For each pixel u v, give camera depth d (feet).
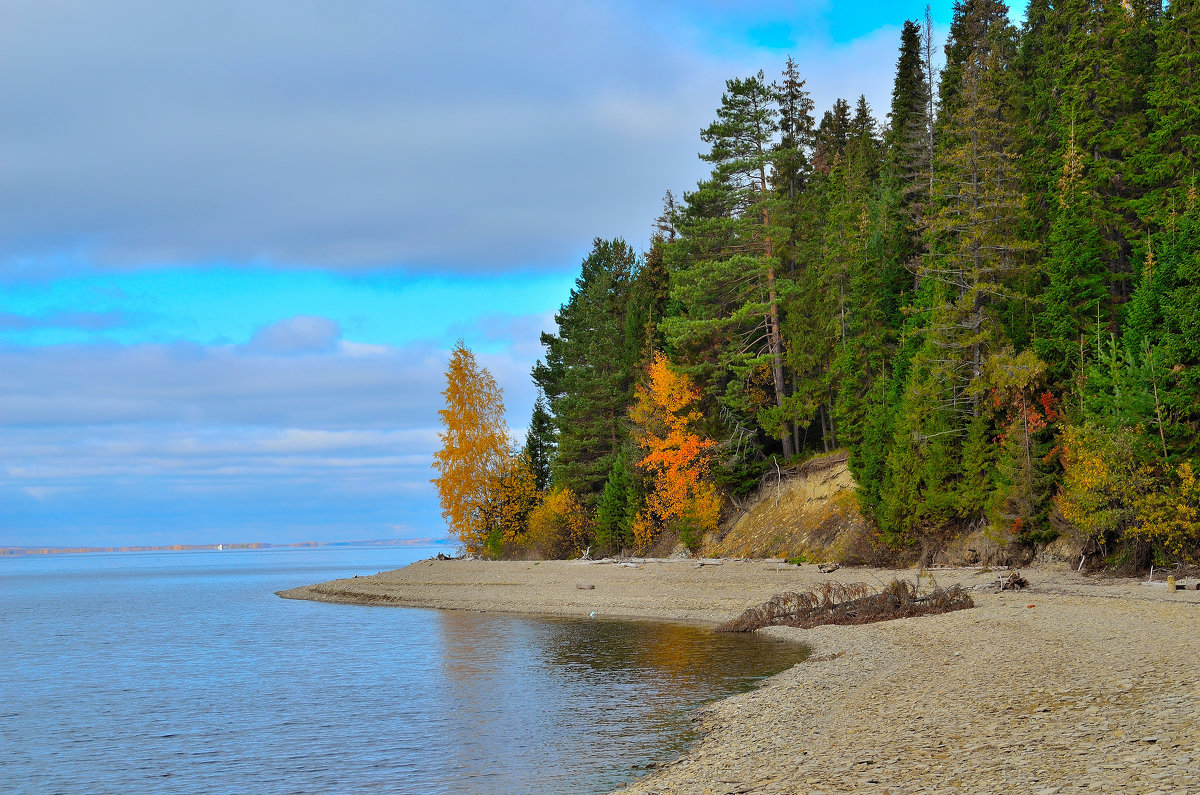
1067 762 32.55
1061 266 124.47
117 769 54.44
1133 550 106.63
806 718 51.88
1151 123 143.84
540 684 77.00
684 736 53.01
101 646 124.98
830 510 152.87
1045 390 121.80
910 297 158.20
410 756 53.72
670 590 142.72
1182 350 106.22
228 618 166.09
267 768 52.80
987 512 121.29
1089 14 149.07
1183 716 37.63
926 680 58.95
